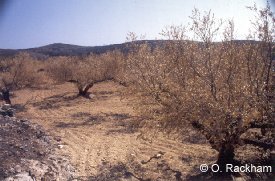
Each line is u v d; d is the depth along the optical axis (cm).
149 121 881
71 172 899
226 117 746
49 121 1644
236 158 891
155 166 933
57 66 2994
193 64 822
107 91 2700
